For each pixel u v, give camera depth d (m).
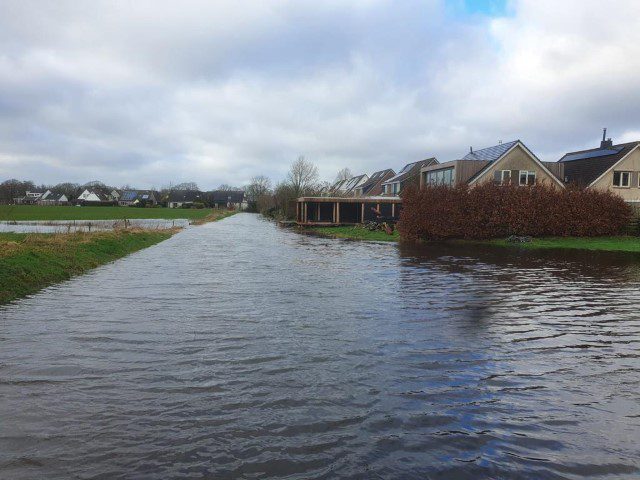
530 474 3.55
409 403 4.74
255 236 31.45
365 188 69.50
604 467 3.67
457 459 3.75
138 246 21.44
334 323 7.85
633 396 5.00
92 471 3.46
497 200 25.55
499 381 5.36
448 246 23.61
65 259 13.66
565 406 4.74
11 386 5.02
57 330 7.23
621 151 34.22
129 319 7.98
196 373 5.46
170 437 3.98
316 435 4.09
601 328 7.73
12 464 3.52
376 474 3.52
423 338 7.01
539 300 9.94
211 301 9.58
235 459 3.68
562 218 25.67
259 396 4.85
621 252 20.66
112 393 4.87
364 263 16.42
